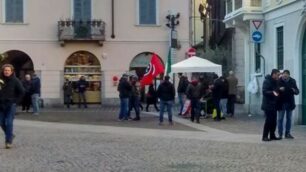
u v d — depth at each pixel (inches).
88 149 620.4
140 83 1336.1
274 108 691.4
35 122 999.0
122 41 1654.8
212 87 1048.2
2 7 1621.6
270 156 555.8
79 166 500.4
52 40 1637.6
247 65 1206.3
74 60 1647.4
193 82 996.6
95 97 1658.5
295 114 950.4
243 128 867.4
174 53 1653.5
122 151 601.9
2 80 628.1
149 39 1659.7
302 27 938.7
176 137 745.6
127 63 1656.0
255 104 1167.0
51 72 1637.6
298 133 794.2
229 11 1223.5
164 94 952.3
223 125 923.4
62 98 1632.6
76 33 1617.9
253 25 1099.9
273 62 1065.5
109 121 1023.6
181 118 1088.2
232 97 1111.6
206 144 662.5
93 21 1628.9
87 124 959.0
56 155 573.3
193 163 511.8
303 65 951.0
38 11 1632.6
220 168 482.3
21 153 589.0
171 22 1641.2
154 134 786.8
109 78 1653.5
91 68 1653.5
